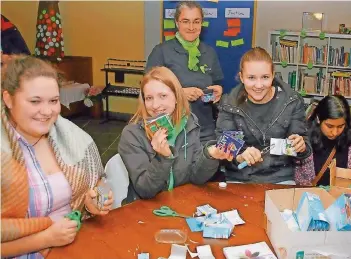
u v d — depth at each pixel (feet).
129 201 6.94
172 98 6.33
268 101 7.18
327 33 15.92
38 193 5.12
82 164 5.61
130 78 20.25
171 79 6.33
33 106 4.80
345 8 16.28
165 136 5.88
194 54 10.02
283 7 17.03
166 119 5.97
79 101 20.20
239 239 5.08
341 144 7.46
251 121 7.25
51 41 19.31
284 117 7.19
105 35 20.21
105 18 19.95
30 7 20.58
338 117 7.20
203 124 10.16
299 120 7.32
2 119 4.93
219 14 17.79
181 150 6.61
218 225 5.20
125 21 19.61
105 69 20.06
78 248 4.85
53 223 4.99
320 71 16.93
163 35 19.03
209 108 10.25
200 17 9.74
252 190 6.53
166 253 4.78
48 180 5.24
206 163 6.40
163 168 5.97
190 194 6.36
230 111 7.37
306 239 4.37
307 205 4.78
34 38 20.99
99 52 20.61
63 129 5.55
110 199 5.57
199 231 5.25
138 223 5.45
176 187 6.62
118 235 5.15
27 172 5.07
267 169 7.29
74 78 19.97
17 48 15.24
